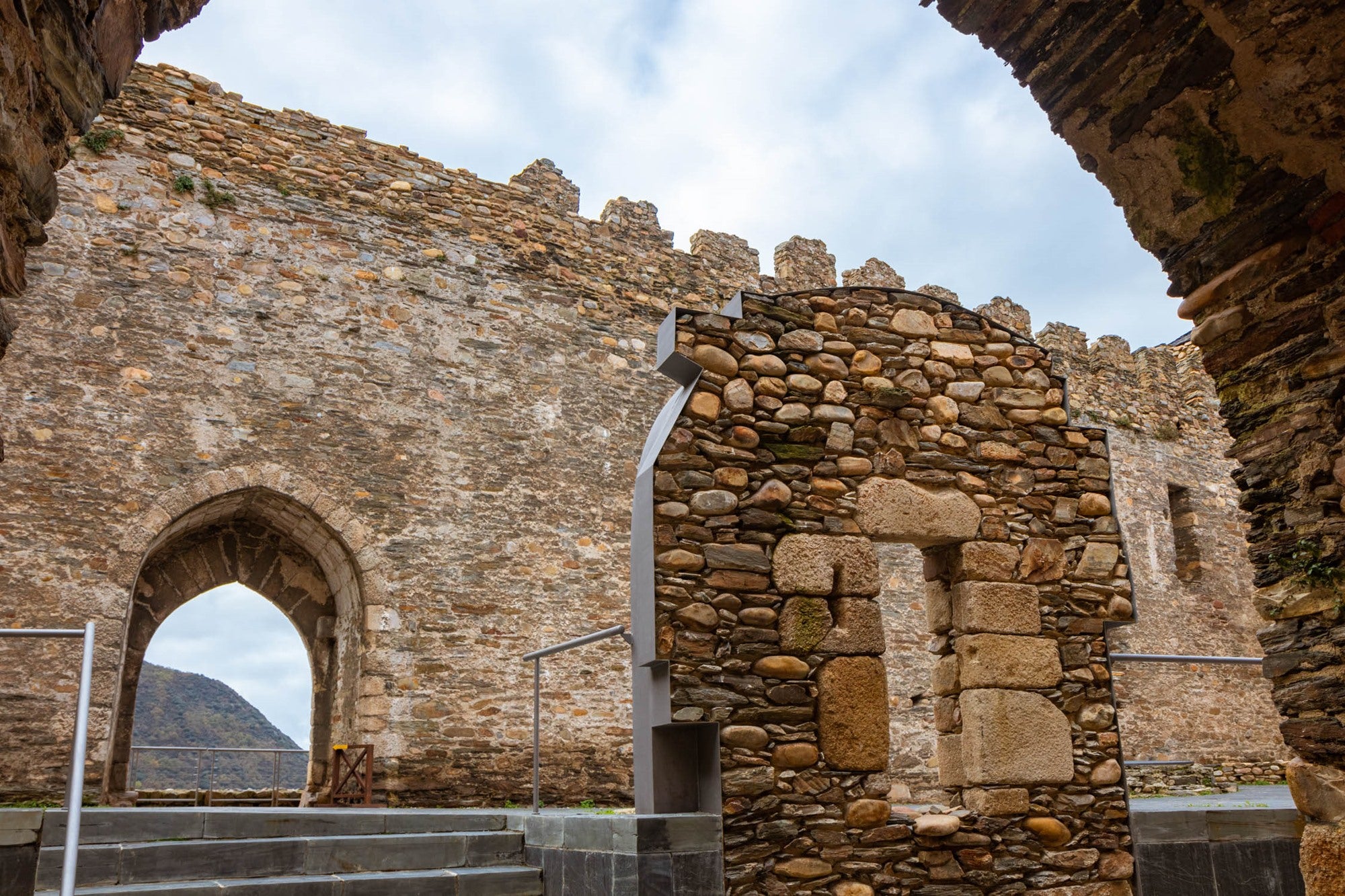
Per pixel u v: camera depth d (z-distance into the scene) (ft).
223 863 14.66
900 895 14.12
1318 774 9.87
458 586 30.12
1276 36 9.29
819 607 15.05
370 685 28.19
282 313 29.68
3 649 23.94
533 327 33.73
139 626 29.01
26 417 25.68
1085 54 10.67
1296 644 10.23
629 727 31.53
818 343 16.46
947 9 11.27
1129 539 45.16
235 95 31.12
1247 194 10.37
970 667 15.60
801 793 14.12
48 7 8.17
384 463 29.96
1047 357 17.88
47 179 8.80
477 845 16.16
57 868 13.70
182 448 27.32
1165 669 44.29
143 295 27.86
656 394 35.53
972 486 16.51
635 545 15.24
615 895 13.28
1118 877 15.30
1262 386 10.70
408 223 32.58
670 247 38.19
